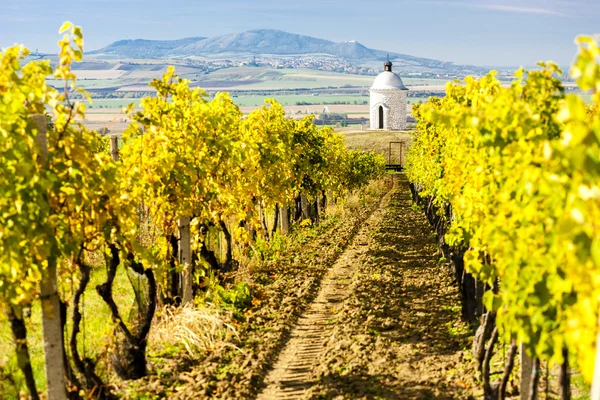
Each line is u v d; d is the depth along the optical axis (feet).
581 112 10.20
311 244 59.31
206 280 34.91
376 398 23.30
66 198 19.17
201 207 33.53
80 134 19.48
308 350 29.76
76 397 21.08
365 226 76.64
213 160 34.04
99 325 29.60
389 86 292.20
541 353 16.01
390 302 38.27
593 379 10.41
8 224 16.84
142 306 26.12
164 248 30.96
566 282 13.75
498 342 29.40
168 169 28.45
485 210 20.16
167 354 27.35
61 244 18.95
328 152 80.64
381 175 145.59
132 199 24.20
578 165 10.22
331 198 97.25
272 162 47.96
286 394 24.17
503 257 17.10
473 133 21.20
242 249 45.50
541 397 21.93
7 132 16.71
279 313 35.32
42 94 18.80
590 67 10.44
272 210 60.54
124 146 29.09
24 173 16.60
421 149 66.80
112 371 24.41
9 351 24.03
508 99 18.57
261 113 50.11
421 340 31.24
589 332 11.59
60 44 18.86
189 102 32.94
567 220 10.32
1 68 18.15
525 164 16.14
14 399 21.98
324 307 37.83
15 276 17.06
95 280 38.73
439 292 41.29
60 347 19.30
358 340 30.35
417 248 59.72
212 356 27.37
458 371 26.20
